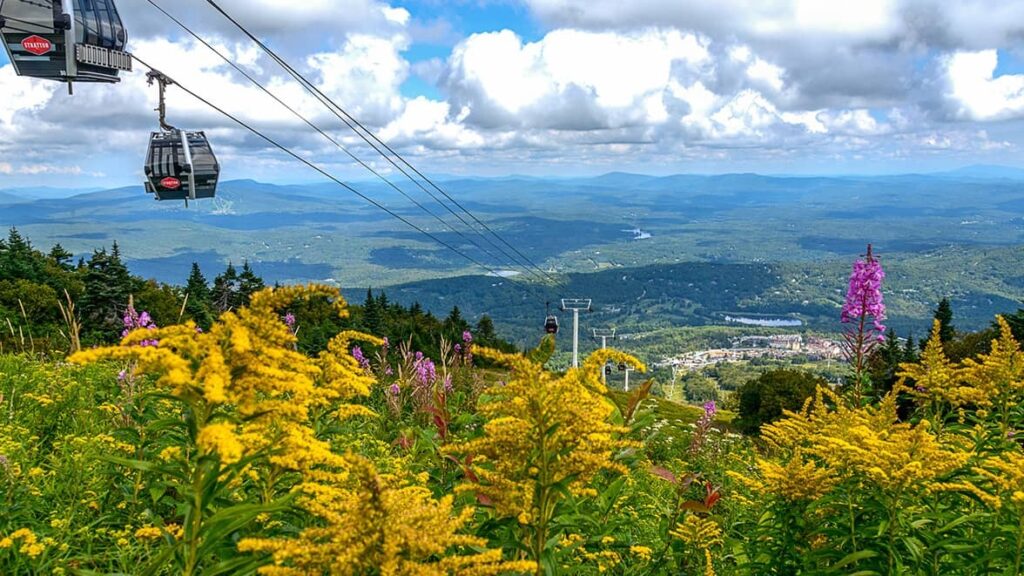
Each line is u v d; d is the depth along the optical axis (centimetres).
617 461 634
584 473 457
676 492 718
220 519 364
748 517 743
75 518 572
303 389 380
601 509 634
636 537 696
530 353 489
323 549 324
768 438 827
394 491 355
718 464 1175
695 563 636
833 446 550
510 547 459
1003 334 670
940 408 712
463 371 1289
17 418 831
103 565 516
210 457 377
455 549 450
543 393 457
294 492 390
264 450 393
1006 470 486
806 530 568
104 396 925
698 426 1206
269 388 381
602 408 493
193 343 382
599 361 483
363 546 320
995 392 658
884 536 507
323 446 403
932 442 519
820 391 761
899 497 511
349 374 487
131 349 361
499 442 466
